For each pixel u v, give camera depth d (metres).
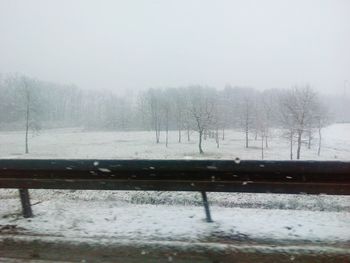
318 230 5.57
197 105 70.50
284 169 5.29
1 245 5.20
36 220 6.22
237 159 5.42
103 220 6.16
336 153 52.00
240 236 5.38
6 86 120.00
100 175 5.82
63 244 5.20
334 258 4.63
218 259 4.65
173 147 64.25
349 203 10.29
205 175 5.57
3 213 6.64
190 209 6.77
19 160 5.97
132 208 6.85
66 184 5.91
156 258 4.71
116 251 4.95
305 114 49.50
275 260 4.60
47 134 101.44
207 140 73.69
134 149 61.94
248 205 10.71
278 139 68.50
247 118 68.50
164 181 5.66
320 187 5.29
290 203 10.29
